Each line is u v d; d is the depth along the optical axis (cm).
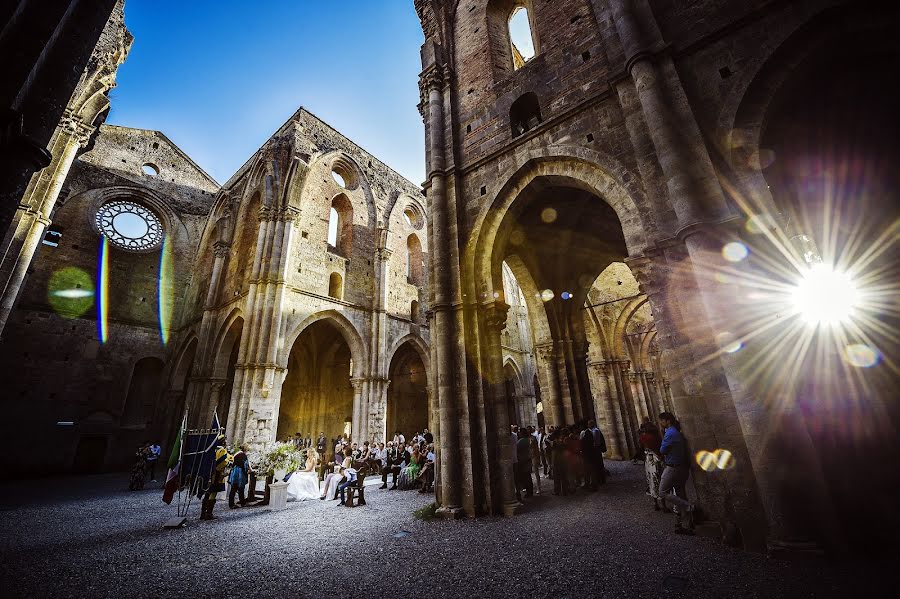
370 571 592
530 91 1167
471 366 1048
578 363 1683
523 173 1114
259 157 2753
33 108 499
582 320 1770
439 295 1117
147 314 3061
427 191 1280
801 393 645
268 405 2000
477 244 1140
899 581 451
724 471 636
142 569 643
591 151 963
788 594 438
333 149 2933
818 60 734
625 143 918
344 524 940
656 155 824
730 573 505
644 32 895
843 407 638
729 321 644
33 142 474
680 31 882
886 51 699
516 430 1204
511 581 526
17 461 2320
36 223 1373
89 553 744
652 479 915
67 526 997
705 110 800
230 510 1210
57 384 2550
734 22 805
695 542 633
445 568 589
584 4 1119
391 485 1692
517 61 1925
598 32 1062
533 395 3753
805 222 918
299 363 3155
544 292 1686
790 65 750
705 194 726
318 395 3055
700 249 685
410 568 597
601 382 2338
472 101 1320
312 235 2531
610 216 1497
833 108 820
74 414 2570
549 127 1070
